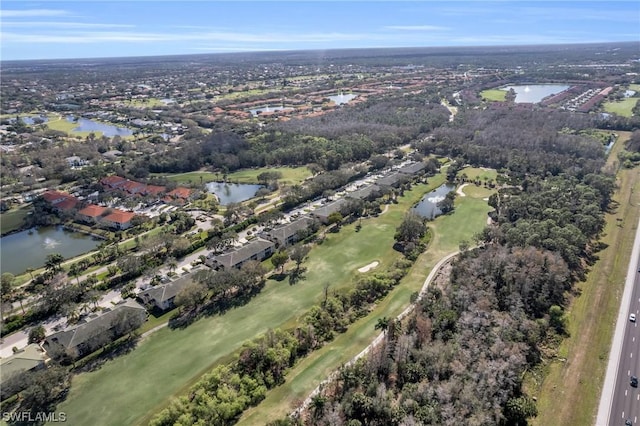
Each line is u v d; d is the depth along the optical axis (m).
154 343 108.00
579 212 161.50
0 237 174.38
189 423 79.75
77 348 103.00
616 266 135.50
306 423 82.19
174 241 151.88
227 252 146.25
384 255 150.88
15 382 88.81
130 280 136.50
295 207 198.12
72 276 138.38
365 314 118.25
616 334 105.56
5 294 126.88
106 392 92.25
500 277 122.94
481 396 82.94
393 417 80.25
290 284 133.50
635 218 170.38
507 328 101.12
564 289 123.00
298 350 103.94
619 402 86.50
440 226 173.88
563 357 98.62
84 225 183.38
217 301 125.75
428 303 113.44
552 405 85.94
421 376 91.56
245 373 94.38
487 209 190.25
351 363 95.69
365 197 198.50
